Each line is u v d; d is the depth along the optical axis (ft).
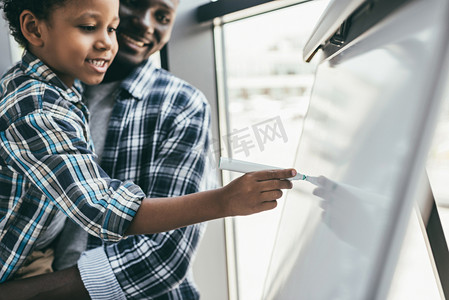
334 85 1.60
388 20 1.11
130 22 3.05
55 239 2.81
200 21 4.13
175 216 1.80
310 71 3.89
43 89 2.14
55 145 1.98
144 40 3.11
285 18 3.80
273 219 4.35
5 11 2.33
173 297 2.85
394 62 0.98
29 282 2.39
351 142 1.19
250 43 4.11
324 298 1.09
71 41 2.14
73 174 1.92
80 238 2.80
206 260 4.46
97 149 3.02
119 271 2.51
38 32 2.20
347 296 0.93
